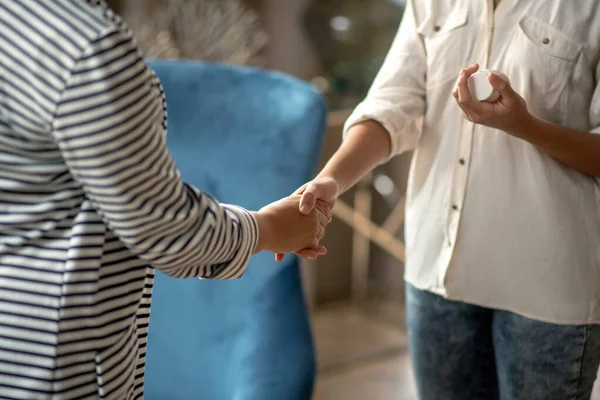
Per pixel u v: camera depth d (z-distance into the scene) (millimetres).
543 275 1282
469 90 1190
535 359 1317
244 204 1574
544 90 1244
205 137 1612
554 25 1227
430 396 1473
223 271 945
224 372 1562
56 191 861
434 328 1413
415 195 1405
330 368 2789
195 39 2596
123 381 923
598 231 1279
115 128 770
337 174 1285
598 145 1213
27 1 791
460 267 1334
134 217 815
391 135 1360
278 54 3154
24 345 853
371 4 2873
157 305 1634
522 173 1272
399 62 1394
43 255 854
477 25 1288
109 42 771
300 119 1567
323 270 3350
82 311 860
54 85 769
